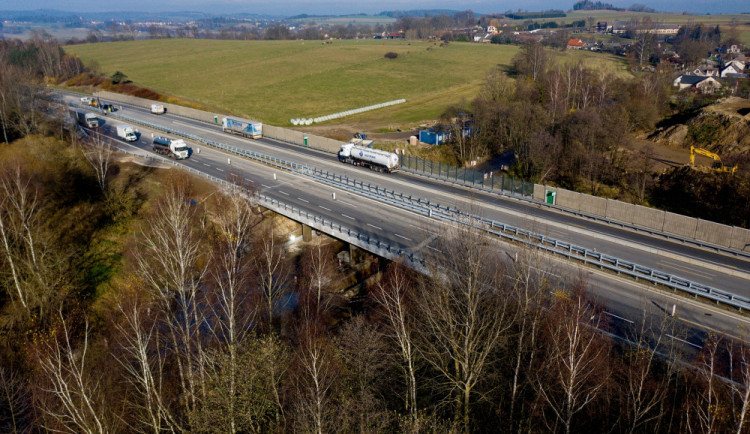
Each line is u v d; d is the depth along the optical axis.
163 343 41.66
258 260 56.16
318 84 167.25
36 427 32.53
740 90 123.44
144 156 84.94
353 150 83.19
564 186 82.62
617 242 53.72
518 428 30.59
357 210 64.12
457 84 162.25
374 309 47.28
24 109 79.88
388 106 139.38
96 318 49.25
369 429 27.19
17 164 55.66
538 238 52.00
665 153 93.75
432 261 43.38
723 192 72.00
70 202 61.84
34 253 47.62
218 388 29.61
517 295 37.91
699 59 179.50
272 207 64.12
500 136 97.12
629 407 30.61
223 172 78.50
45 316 46.50
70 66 172.00
